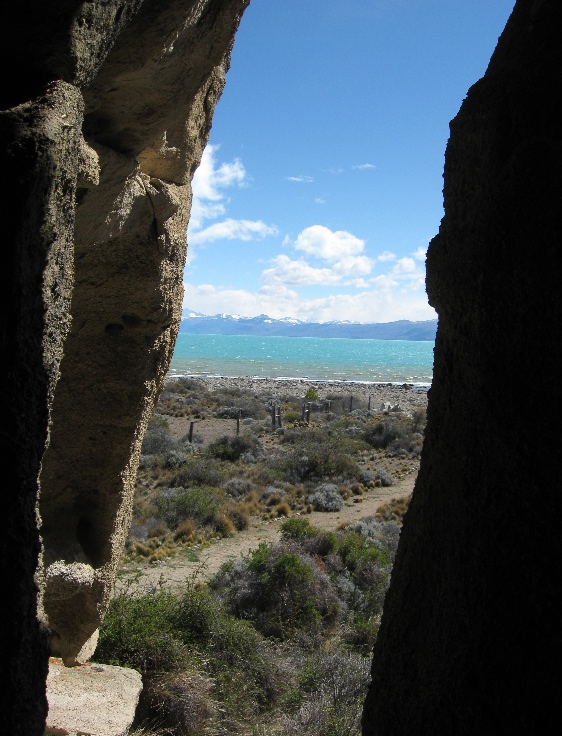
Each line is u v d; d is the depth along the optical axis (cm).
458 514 246
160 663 897
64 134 262
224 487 2186
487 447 232
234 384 6519
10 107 275
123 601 1010
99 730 607
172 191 569
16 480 244
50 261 263
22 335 244
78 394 620
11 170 239
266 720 878
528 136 232
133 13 344
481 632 224
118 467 638
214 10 419
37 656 267
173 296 618
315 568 1318
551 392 206
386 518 1955
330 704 840
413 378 8319
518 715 206
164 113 455
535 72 238
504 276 226
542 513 206
